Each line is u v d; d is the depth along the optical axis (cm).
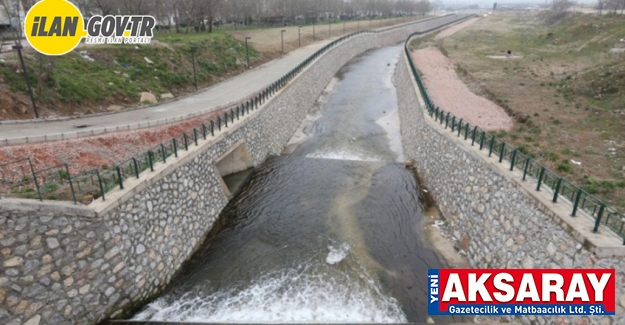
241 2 6712
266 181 1994
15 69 1858
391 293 1201
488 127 1912
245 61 3812
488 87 2706
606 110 1959
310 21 8675
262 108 2266
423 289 1216
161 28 4841
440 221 1609
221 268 1335
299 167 2184
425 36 6931
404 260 1356
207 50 3453
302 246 1441
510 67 3453
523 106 2178
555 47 4534
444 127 1816
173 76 2747
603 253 792
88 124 1727
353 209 1698
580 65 3206
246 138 2039
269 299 1184
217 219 1634
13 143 1301
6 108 1675
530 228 1037
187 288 1245
